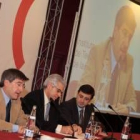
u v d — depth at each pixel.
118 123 6.26
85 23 5.47
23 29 4.54
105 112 6.00
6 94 2.96
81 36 5.43
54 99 3.57
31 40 4.66
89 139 3.21
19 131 2.80
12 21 4.40
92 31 5.62
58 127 3.43
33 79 4.90
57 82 3.53
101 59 5.86
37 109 3.41
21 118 3.13
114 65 6.14
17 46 4.50
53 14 5.09
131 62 6.52
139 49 6.68
